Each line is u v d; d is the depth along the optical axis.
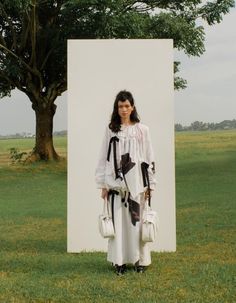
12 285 5.81
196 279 5.95
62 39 22.33
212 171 20.53
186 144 31.55
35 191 16.86
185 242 8.49
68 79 7.49
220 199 13.88
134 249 6.14
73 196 7.60
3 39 23.05
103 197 6.25
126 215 6.16
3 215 12.08
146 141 6.23
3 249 8.19
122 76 7.46
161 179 7.49
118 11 20.30
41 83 24.11
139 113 7.42
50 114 25.09
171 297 5.31
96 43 7.46
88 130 7.52
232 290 5.54
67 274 6.26
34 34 22.30
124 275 6.14
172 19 21.83
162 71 7.42
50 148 25.16
